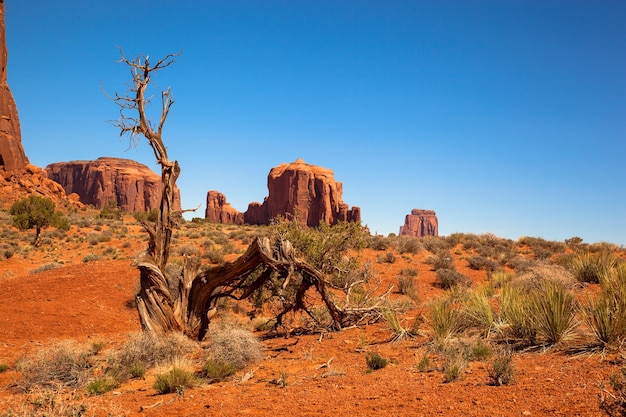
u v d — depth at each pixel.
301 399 5.72
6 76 90.69
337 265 13.49
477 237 33.12
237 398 6.14
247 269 11.03
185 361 8.36
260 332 13.23
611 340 6.08
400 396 5.30
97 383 7.39
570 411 4.02
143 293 10.32
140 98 10.41
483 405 4.59
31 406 5.19
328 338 10.60
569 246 30.95
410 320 10.91
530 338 7.11
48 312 14.73
